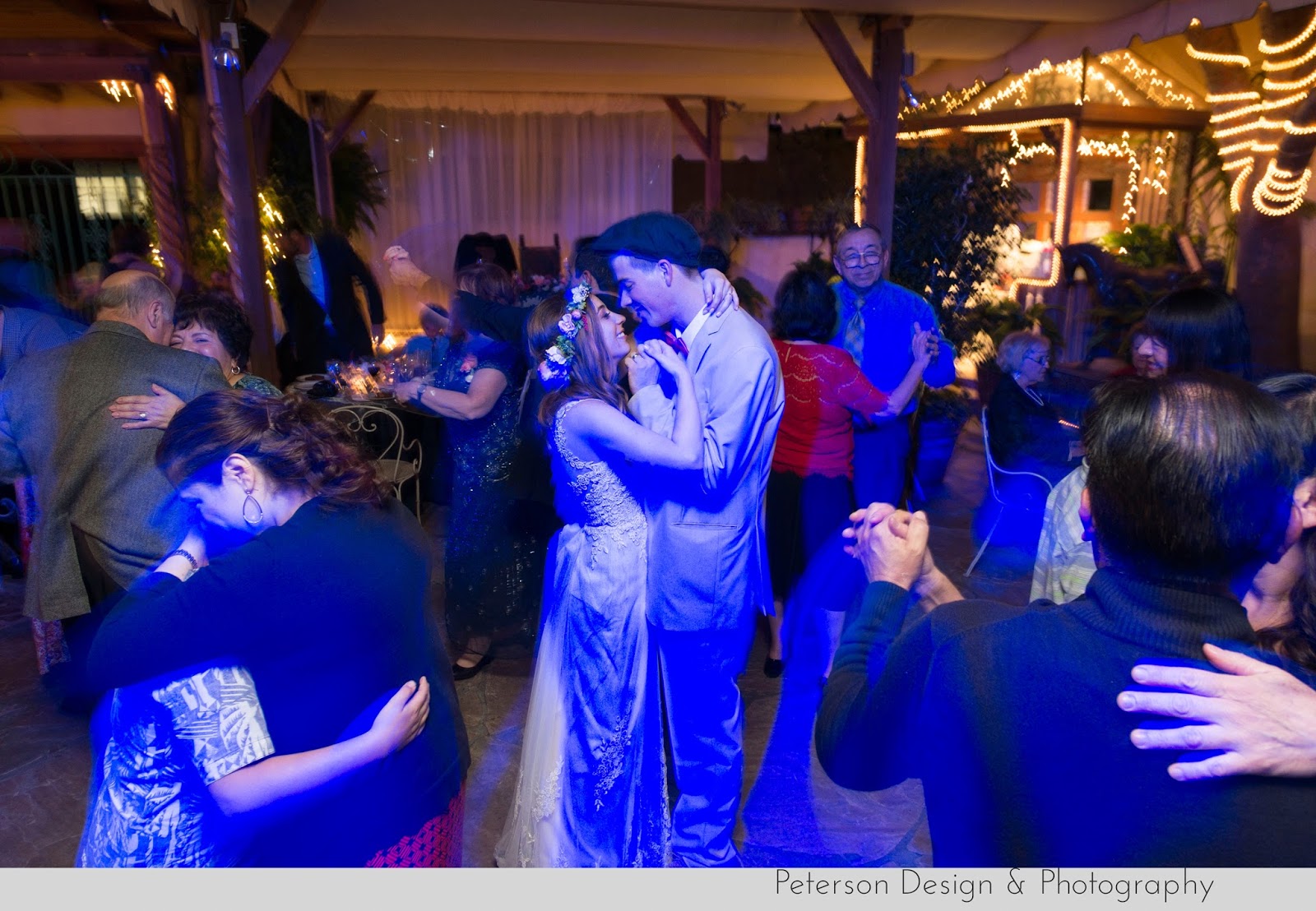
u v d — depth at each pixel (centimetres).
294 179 958
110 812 125
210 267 715
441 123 1146
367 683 134
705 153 1087
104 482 278
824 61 777
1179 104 1098
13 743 314
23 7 538
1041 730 91
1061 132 1017
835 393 320
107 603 313
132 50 659
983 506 469
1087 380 662
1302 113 692
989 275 632
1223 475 84
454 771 154
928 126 1095
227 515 136
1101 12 555
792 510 330
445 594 359
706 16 596
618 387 226
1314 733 81
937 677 100
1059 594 207
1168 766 84
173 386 279
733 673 230
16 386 287
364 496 141
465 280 342
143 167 755
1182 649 88
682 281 226
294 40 501
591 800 223
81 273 529
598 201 1199
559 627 229
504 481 342
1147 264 988
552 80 878
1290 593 115
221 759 123
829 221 749
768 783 286
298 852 136
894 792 283
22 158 781
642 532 224
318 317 584
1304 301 801
